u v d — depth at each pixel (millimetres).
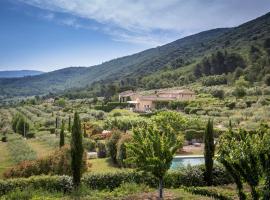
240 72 147875
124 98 137500
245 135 15406
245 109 78812
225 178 24750
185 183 24031
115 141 36000
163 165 19625
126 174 23734
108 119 65875
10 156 46625
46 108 132500
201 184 24281
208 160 24438
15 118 86688
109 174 23594
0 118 116625
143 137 20703
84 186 22156
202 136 50844
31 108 138750
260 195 13344
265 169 13344
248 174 13578
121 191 21766
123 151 32281
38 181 22297
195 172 24531
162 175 20094
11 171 28859
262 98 87125
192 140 50656
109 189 22859
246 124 58562
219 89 112250
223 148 14672
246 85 121375
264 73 135500
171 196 20812
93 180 23141
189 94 116750
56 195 21031
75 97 197750
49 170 28625
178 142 20672
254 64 151750
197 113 81562
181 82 174875
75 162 22609
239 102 86312
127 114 89562
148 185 23469
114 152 35594
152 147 19938
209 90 121438
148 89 179875
